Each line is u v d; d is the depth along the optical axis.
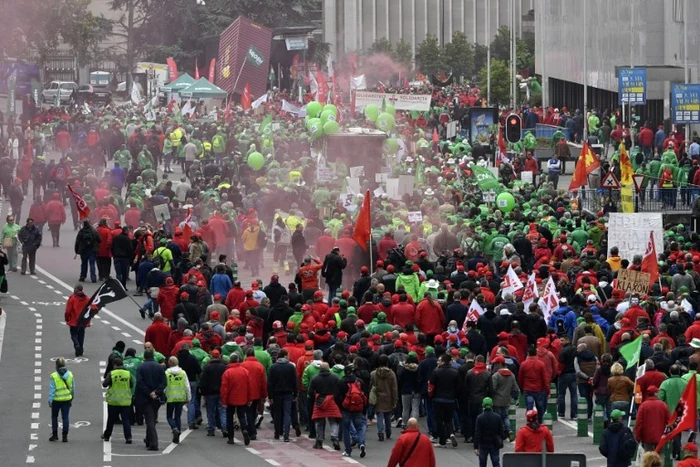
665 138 158.62
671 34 195.38
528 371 71.88
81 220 118.00
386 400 72.12
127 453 70.25
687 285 86.62
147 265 103.62
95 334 97.19
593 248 96.50
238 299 86.44
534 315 77.31
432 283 85.75
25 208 148.25
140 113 193.62
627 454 60.62
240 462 68.31
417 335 75.25
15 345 94.06
